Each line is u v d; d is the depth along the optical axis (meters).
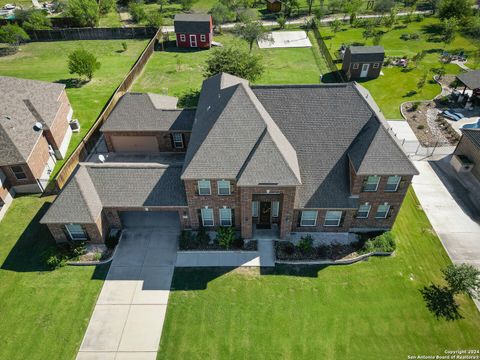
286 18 78.25
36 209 30.45
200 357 20.62
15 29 62.53
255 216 28.25
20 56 61.38
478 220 29.12
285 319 22.39
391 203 26.08
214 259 26.05
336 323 22.20
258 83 50.25
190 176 24.17
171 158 36.88
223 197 25.86
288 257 26.00
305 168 26.14
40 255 26.39
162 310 22.97
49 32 67.06
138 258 26.16
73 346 21.17
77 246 26.20
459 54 57.19
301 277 24.81
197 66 56.44
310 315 22.61
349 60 50.25
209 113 28.08
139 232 28.11
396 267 25.53
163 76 53.03
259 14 81.69
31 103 33.88
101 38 68.88
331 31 70.25
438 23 71.94
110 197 26.50
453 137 38.59
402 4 82.56
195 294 23.83
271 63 56.97
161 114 35.94
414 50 60.03
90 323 22.28
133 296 23.75
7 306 23.14
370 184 24.94
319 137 26.45
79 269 25.47
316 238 27.50
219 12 71.38
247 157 24.41
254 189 24.06
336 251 26.45
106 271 25.31
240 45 64.62
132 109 36.09
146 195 26.55
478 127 39.09
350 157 25.52
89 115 43.47
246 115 24.95
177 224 28.78
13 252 26.69
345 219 26.81
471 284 22.25
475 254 26.39
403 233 27.98
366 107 26.39
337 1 80.25
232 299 23.52
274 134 24.92
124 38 68.94
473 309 22.91
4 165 29.69
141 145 37.00
